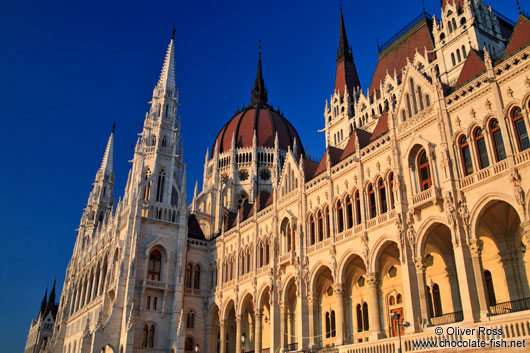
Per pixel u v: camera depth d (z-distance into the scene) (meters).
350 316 49.75
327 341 51.47
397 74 70.94
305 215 54.12
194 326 71.19
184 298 72.00
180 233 74.75
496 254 36.84
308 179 57.00
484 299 32.22
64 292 108.56
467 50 55.50
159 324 68.00
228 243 72.12
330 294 53.09
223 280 71.00
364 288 49.00
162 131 83.50
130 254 69.62
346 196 48.94
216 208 89.75
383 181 44.34
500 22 62.53
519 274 35.22
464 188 35.66
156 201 77.06
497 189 33.41
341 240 47.19
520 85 33.66
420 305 36.62
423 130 40.81
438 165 38.53
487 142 35.19
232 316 71.75
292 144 113.56
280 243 58.75
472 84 37.16
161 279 71.12
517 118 33.62
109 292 70.56
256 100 125.69
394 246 43.53
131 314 65.00
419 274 37.72
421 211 38.91
